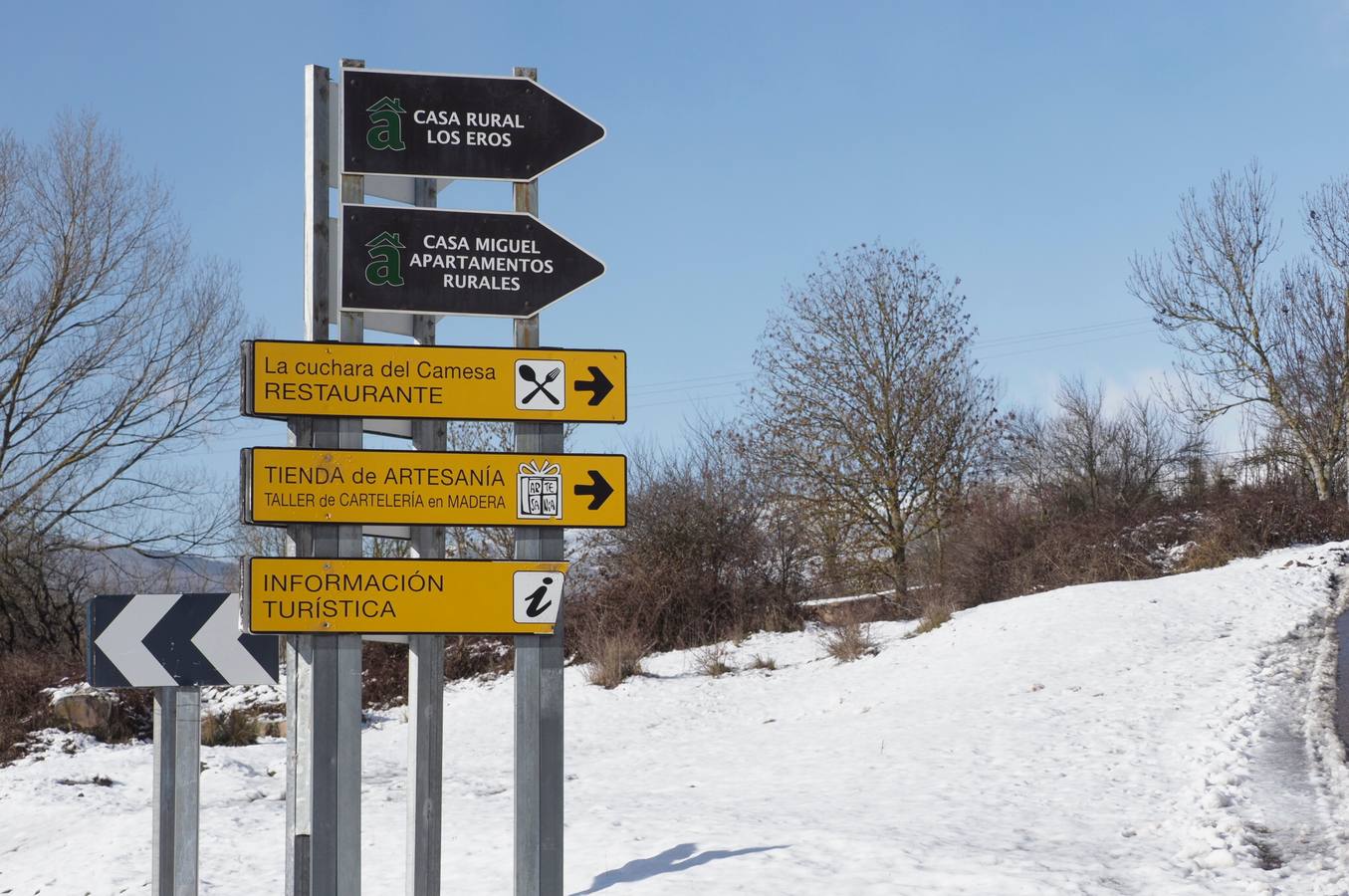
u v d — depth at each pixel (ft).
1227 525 84.38
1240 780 32.24
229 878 29.09
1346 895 22.21
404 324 23.24
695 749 51.11
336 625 20.54
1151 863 24.81
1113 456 155.74
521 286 21.91
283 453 20.66
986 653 60.95
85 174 93.81
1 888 31.65
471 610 21.01
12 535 93.30
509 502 21.27
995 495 101.55
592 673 71.00
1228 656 53.26
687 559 86.69
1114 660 55.26
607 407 21.75
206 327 96.43
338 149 21.83
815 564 101.40
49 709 64.69
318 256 21.54
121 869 31.24
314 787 20.40
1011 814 30.01
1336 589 67.31
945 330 108.17
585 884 25.50
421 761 22.67
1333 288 112.78
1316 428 110.63
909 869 24.62
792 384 107.45
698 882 24.54
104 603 19.90
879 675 62.75
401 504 20.97
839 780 37.68
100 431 94.84
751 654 75.41
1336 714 40.40
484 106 22.25
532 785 21.16
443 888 26.13
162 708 19.93
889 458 105.19
